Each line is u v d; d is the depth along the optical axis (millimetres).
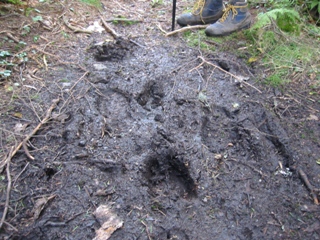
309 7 3096
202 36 2822
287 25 2781
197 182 1600
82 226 1378
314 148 1787
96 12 3172
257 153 1770
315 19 3066
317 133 1879
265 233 1407
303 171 1662
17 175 1551
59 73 2230
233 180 1619
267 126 1927
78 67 2318
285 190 1587
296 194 1569
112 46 2611
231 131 1899
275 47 2604
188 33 2877
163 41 2754
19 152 1650
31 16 2781
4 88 2039
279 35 2701
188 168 1667
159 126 1887
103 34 2811
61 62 2344
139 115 1971
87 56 2461
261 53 2562
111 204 1462
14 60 2266
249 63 2471
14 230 1352
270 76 2316
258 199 1538
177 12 3352
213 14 2941
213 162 1701
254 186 1597
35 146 1695
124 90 2133
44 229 1364
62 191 1503
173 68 2383
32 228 1363
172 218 1439
